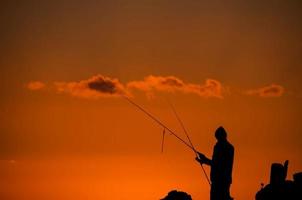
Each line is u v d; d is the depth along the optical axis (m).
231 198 27.81
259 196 28.08
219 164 27.73
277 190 27.80
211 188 27.89
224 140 28.05
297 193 27.64
